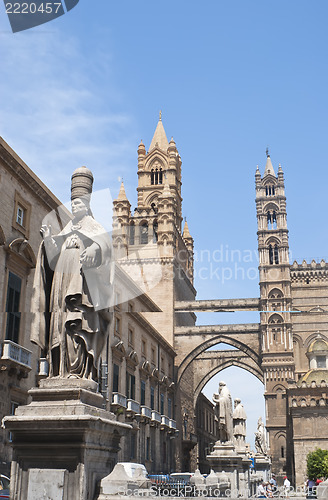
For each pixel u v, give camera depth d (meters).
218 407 26.69
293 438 66.06
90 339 6.09
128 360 47.84
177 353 74.38
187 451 74.31
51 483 5.41
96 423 5.54
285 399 72.44
